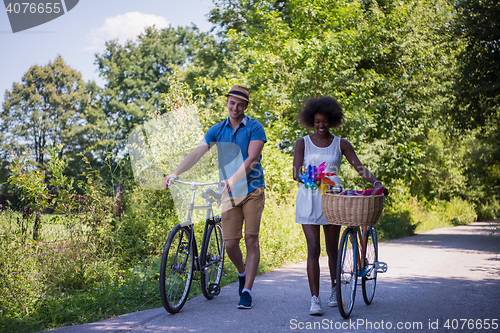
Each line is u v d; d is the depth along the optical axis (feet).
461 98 53.78
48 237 18.30
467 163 89.86
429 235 49.75
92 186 21.20
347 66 48.55
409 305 14.66
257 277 19.62
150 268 17.78
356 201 12.19
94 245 19.22
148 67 113.50
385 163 49.06
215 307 14.11
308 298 15.52
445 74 56.95
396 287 17.58
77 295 15.44
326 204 12.66
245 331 11.66
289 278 19.39
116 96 112.57
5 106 145.69
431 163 77.25
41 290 15.29
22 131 142.51
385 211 50.57
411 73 55.01
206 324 12.21
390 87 51.47
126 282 16.63
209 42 71.36
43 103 147.64
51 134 142.10
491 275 20.45
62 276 16.70
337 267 12.64
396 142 51.90
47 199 19.54
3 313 13.42
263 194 14.40
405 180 55.52
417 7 56.44
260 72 45.39
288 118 45.85
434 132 72.02
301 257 25.48
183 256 13.78
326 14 48.96
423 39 56.75
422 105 55.21
